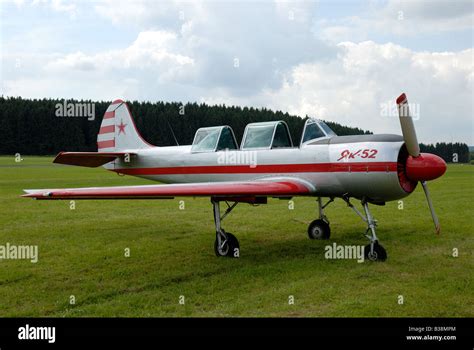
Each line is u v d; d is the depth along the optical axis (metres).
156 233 9.23
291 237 8.78
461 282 5.55
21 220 10.80
